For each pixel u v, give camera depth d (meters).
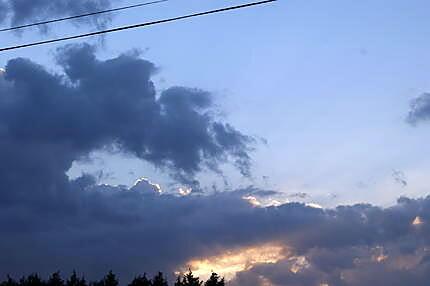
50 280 83.06
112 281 83.19
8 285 79.88
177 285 84.00
